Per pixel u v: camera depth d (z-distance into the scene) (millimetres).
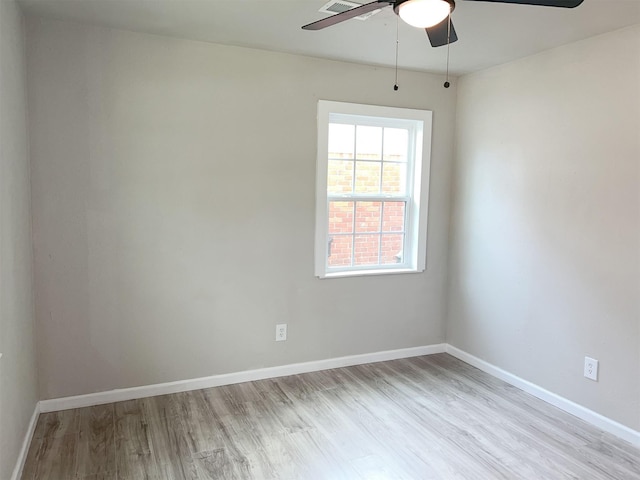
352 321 3758
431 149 3871
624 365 2680
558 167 3029
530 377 3287
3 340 1965
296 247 3479
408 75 3715
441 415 2943
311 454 2482
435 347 4105
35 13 2582
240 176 3246
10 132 2197
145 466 2352
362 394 3238
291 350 3557
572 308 2971
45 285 2805
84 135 2816
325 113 3449
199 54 3059
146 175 2988
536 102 3172
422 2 1744
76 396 2943
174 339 3166
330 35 2885
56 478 2248
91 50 2791
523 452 2529
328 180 3660
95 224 2889
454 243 3994
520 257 3336
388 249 3949
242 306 3348
